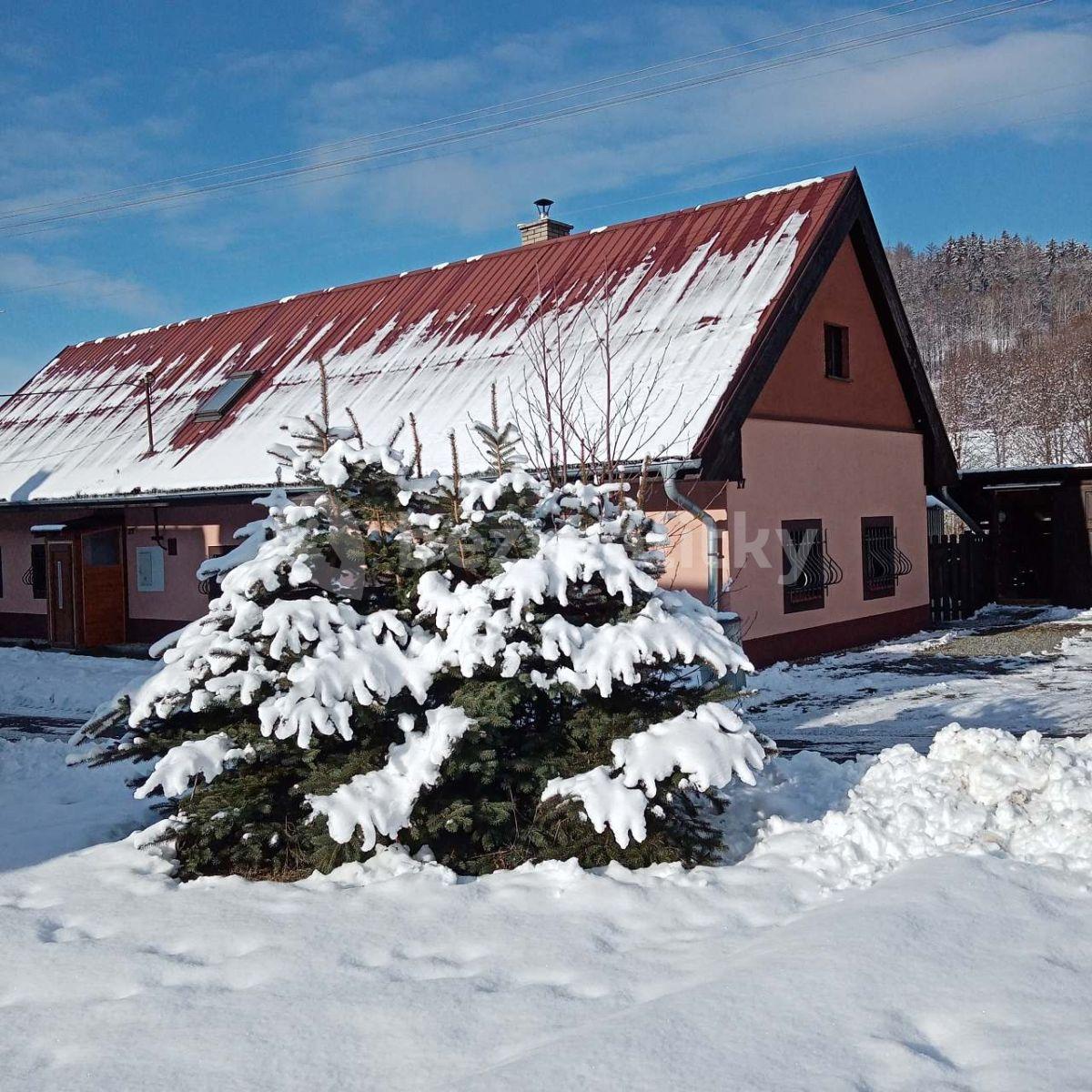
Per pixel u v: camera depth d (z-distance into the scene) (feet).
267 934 16.31
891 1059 11.02
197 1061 12.46
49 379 82.84
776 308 45.62
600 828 18.21
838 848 18.45
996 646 50.90
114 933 16.76
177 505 61.00
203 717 20.53
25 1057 12.85
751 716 36.86
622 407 43.65
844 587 52.85
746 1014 12.09
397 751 19.72
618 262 55.77
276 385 63.26
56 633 64.18
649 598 21.13
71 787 28.66
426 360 57.00
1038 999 12.25
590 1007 13.25
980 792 19.58
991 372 222.89
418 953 15.38
